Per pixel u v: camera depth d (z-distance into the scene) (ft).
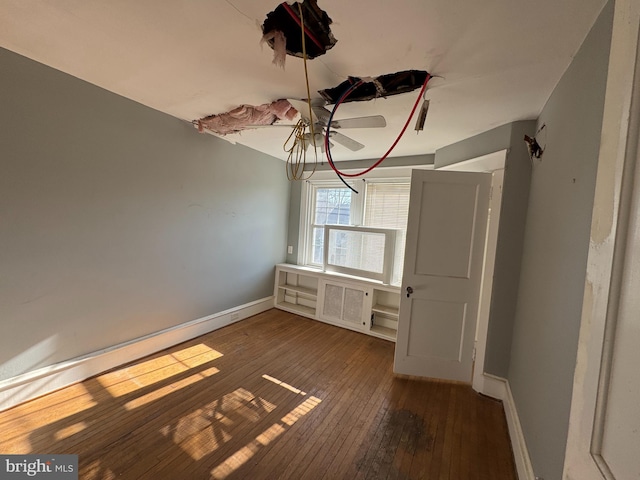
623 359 1.60
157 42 5.03
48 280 6.61
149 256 8.71
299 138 7.30
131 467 5.12
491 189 8.00
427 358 8.70
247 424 6.37
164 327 9.43
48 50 5.51
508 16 3.87
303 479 5.11
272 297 14.32
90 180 7.16
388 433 6.34
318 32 4.42
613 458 1.60
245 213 12.18
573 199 4.18
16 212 6.03
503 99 6.22
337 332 11.90
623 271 1.68
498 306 7.72
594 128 3.65
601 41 3.59
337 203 13.61
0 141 5.72
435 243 8.45
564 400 3.84
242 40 4.84
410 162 11.44
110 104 7.38
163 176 8.86
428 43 4.55
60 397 6.72
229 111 8.05
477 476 5.37
